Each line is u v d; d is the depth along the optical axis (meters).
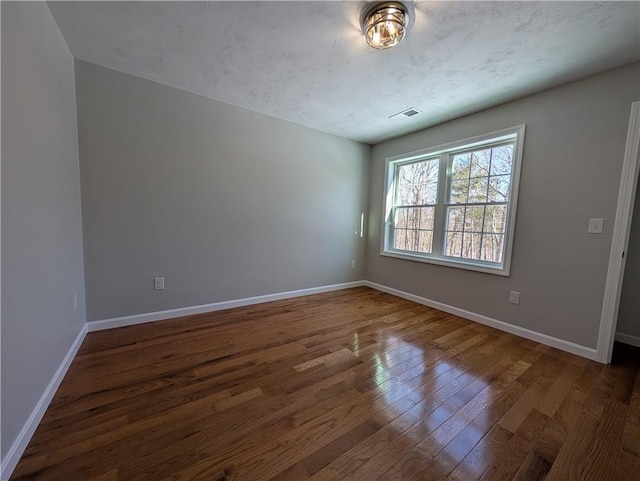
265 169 3.29
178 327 2.58
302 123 3.48
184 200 2.76
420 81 2.34
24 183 1.25
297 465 1.17
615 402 1.63
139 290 2.60
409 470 1.16
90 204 2.30
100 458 1.17
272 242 3.44
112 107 2.34
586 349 2.21
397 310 3.27
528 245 2.56
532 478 1.14
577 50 1.87
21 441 1.16
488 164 2.94
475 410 1.55
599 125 2.13
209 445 1.26
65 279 1.83
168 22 1.72
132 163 2.47
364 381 1.81
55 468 1.11
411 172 3.84
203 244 2.92
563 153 2.32
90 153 2.28
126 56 2.13
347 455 1.23
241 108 3.03
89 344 2.19
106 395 1.58
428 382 1.81
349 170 4.12
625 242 2.04
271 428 1.37
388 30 1.61
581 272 2.25
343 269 4.23
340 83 2.43
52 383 1.55
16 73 1.20
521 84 2.35
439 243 3.42
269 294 3.48
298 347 2.27
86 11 1.63
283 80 2.42
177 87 2.62
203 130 2.81
